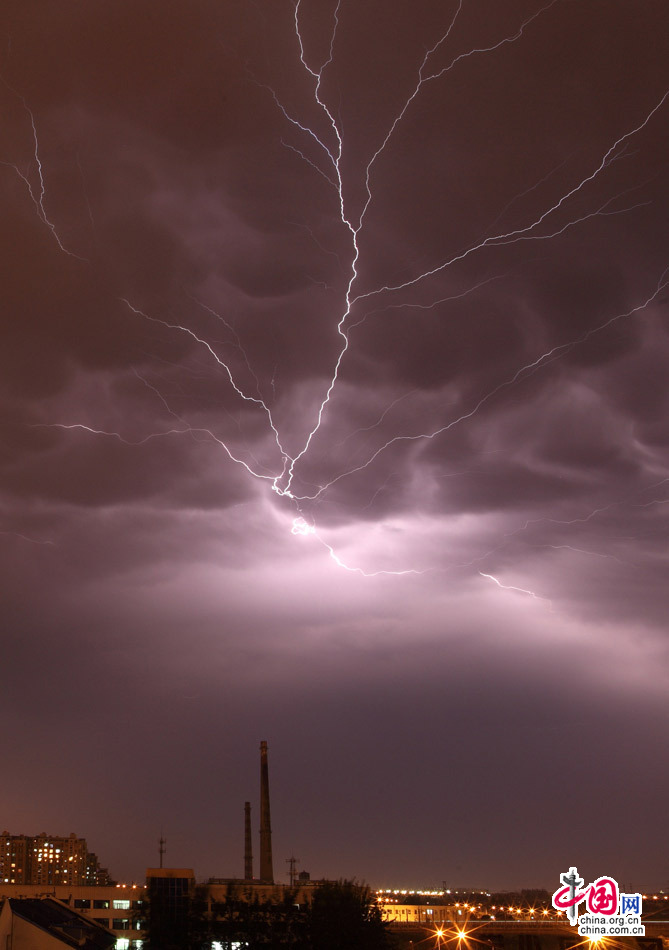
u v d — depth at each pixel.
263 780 100.69
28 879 197.00
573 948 74.44
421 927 76.12
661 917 73.81
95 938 57.44
